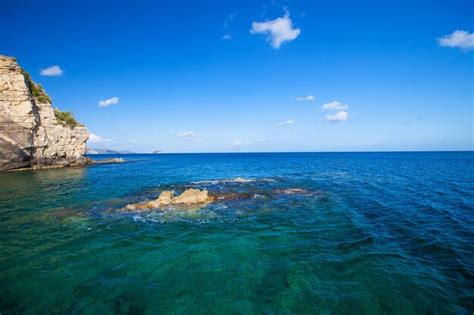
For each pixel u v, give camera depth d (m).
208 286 7.78
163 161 91.94
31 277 8.30
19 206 18.08
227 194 20.92
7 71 40.53
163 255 9.93
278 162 79.19
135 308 6.82
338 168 51.34
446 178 31.73
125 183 29.94
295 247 10.59
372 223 13.69
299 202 18.80
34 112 45.72
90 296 7.30
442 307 6.70
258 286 7.75
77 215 15.56
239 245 10.88
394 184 27.39
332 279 8.06
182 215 15.48
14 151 42.31
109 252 10.20
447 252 9.91
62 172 42.72
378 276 8.16
